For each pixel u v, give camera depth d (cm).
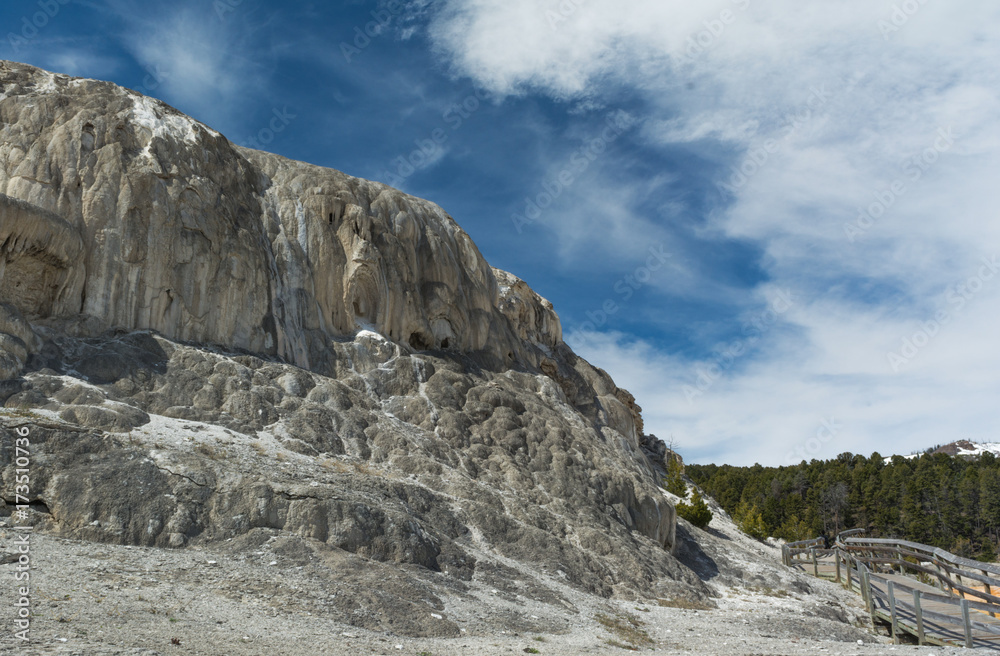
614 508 3688
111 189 3052
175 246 3172
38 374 2514
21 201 2630
